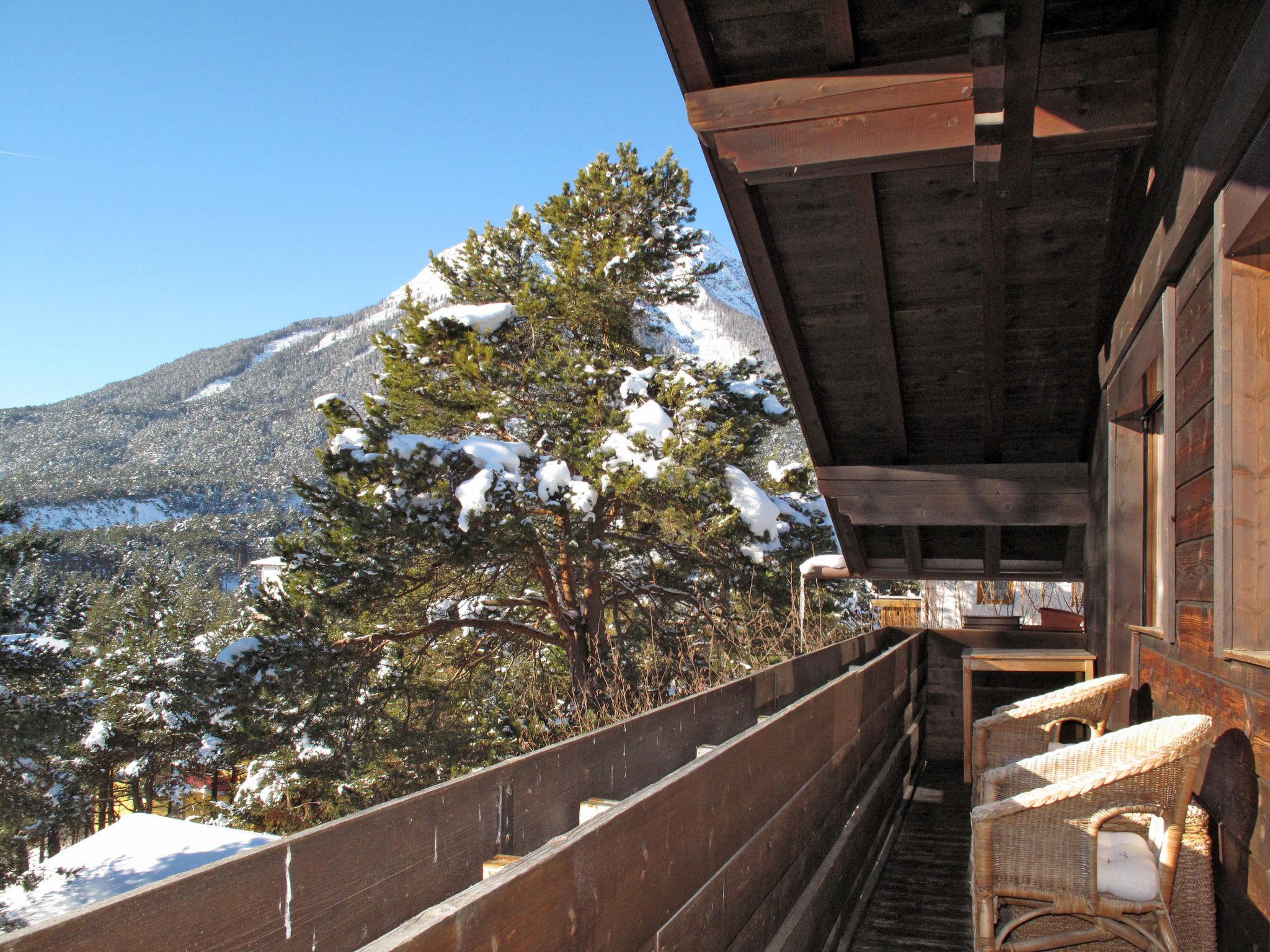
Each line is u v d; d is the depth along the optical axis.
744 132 3.12
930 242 4.15
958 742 6.77
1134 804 2.25
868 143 3.04
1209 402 2.27
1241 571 2.08
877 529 7.00
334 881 1.53
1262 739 1.90
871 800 3.79
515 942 1.08
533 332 14.32
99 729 16.69
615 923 1.37
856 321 4.74
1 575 13.35
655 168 14.65
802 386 5.16
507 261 14.96
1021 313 4.48
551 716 11.92
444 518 11.51
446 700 14.18
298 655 11.64
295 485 11.65
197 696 11.91
